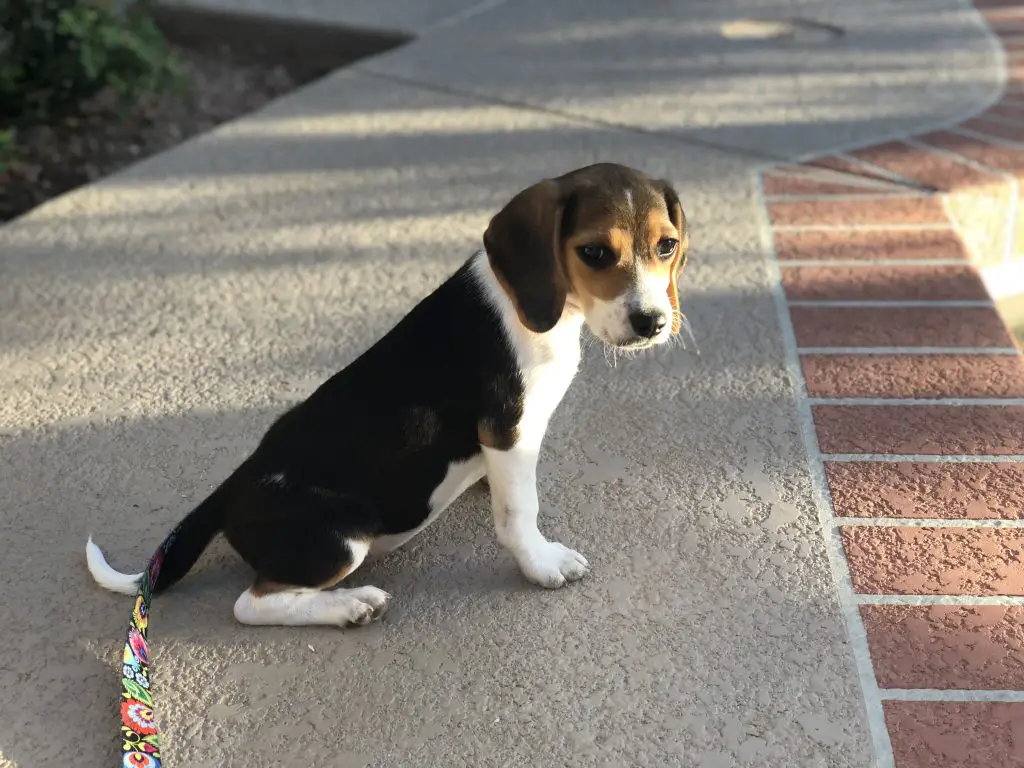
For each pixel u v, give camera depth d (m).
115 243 1.22
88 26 1.44
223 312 1.10
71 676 0.70
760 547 0.79
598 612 0.74
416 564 0.79
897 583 0.75
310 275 1.16
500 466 0.72
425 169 1.37
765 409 0.93
